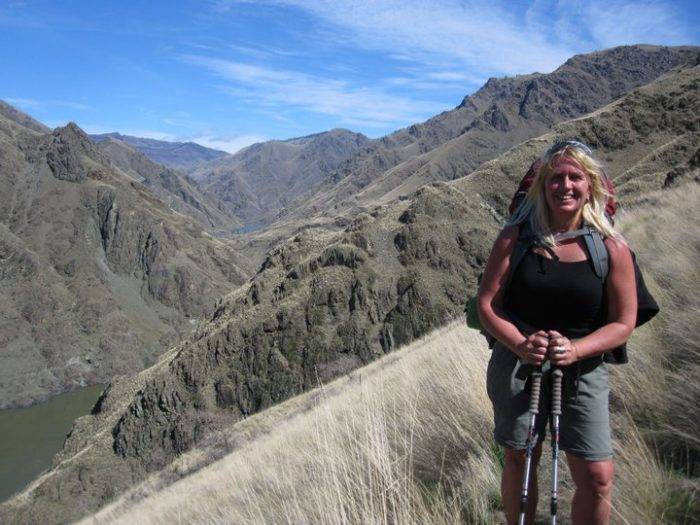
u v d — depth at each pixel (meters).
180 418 70.19
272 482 6.19
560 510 3.53
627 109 145.25
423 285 77.69
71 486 65.69
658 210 12.77
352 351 73.00
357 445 4.97
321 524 4.00
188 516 7.69
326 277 79.19
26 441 138.62
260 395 71.75
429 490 4.41
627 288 2.73
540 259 2.79
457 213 86.31
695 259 6.78
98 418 81.94
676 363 4.57
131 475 67.50
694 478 3.23
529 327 2.85
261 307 80.06
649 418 4.02
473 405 5.19
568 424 2.72
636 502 3.16
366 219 89.50
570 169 2.75
